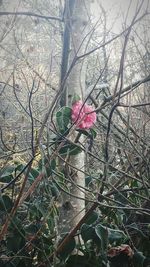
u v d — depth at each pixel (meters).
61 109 2.08
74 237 2.05
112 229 2.11
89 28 2.29
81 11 2.20
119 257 2.09
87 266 2.02
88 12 2.24
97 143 2.69
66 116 2.08
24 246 1.90
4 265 1.94
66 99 2.16
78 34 2.19
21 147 2.93
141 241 2.43
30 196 2.04
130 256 2.08
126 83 2.72
